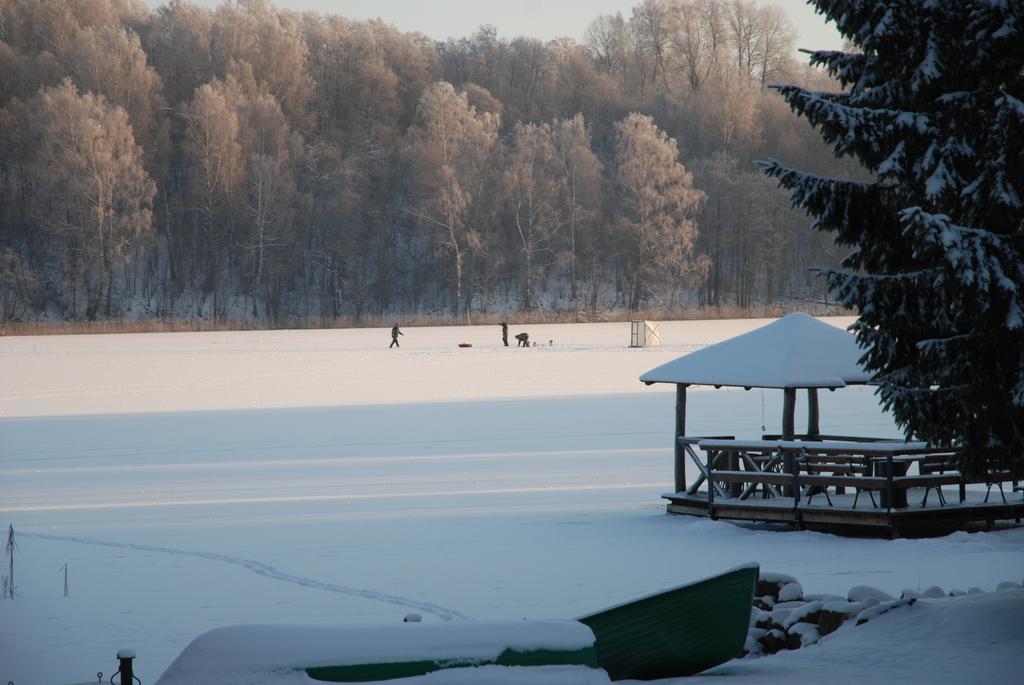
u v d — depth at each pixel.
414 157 143.50
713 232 153.25
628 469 31.80
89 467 33.25
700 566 19.39
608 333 111.00
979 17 12.62
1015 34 12.39
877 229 13.77
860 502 23.72
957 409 13.11
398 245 159.00
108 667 13.62
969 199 12.47
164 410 48.16
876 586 17.19
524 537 22.47
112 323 128.88
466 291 147.00
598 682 8.91
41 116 130.88
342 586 18.19
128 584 18.62
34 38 158.00
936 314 13.05
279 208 143.50
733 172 154.00
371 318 142.12
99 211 130.00
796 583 15.10
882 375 13.84
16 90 148.88
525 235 148.38
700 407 47.38
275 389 56.75
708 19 195.88
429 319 141.38
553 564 19.73
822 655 12.19
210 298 148.75
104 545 22.22
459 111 143.25
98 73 145.25
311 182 153.88
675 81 199.62
